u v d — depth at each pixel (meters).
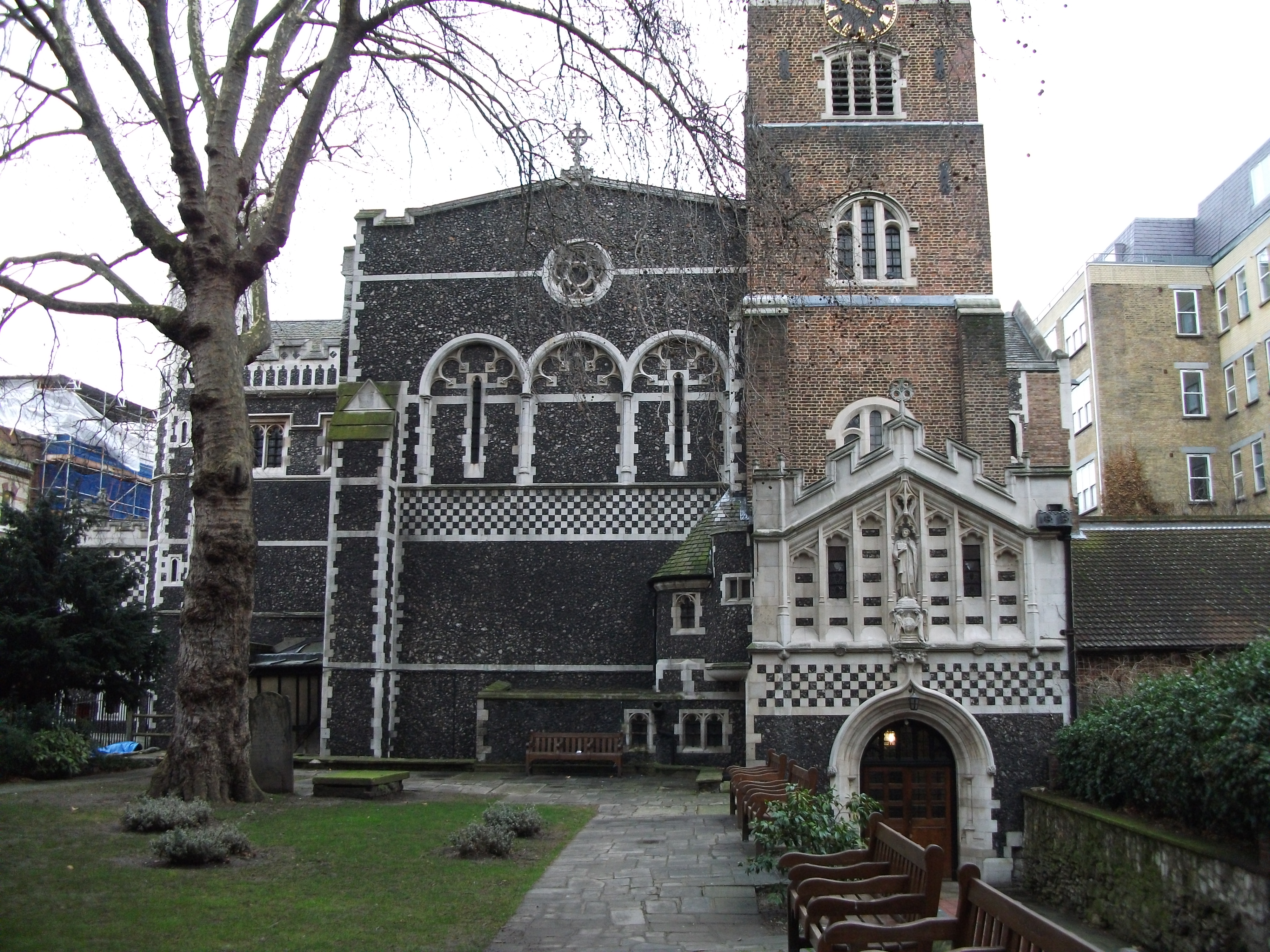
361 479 31.16
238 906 11.59
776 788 16.30
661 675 28.73
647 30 17.88
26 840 14.39
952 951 7.14
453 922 11.50
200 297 18.69
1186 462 54.22
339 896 12.34
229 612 18.19
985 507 22.27
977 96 30.34
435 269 33.69
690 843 16.94
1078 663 24.02
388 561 31.09
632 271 22.72
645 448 32.41
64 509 30.66
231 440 18.38
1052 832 20.16
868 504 22.50
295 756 30.33
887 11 30.53
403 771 25.31
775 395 28.53
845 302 28.83
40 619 25.14
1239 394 52.88
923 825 21.75
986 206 29.77
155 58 18.08
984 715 21.77
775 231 19.47
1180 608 25.62
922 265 29.53
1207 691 17.23
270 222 19.30
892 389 24.81
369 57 21.62
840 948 8.79
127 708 30.03
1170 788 16.75
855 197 29.95
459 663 31.56
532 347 30.59
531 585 31.89
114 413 24.50
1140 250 60.53
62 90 19.64
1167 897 16.05
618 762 27.67
